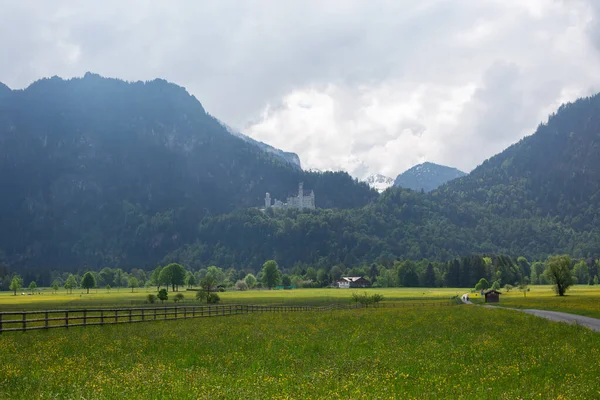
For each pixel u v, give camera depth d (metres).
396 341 30.69
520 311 66.44
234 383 17.61
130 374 18.62
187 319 52.06
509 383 17.97
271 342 29.83
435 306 88.62
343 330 38.62
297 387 16.86
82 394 15.72
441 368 21.05
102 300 117.75
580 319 50.91
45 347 26.97
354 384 17.38
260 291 189.25
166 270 190.50
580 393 16.38
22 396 15.52
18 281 198.25
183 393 15.93
